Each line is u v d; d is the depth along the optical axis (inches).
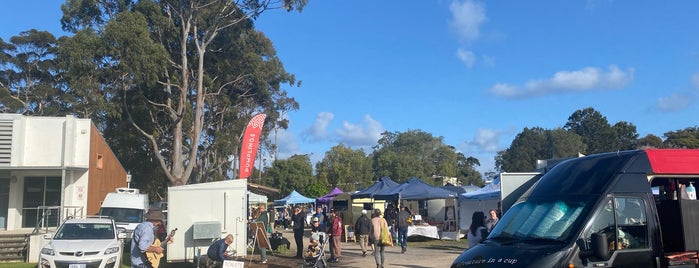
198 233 613.0
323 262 584.4
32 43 2203.5
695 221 288.2
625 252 274.1
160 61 1330.0
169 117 1642.5
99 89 1439.5
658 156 299.7
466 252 307.7
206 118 1867.6
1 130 973.8
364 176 3272.6
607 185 286.5
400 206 1019.9
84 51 1267.2
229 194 640.4
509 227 306.7
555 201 299.1
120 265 641.6
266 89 1871.3
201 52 1572.3
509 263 269.4
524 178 571.8
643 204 286.5
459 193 1077.1
